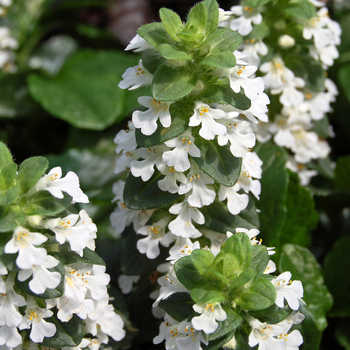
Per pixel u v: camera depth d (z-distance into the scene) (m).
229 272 0.30
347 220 0.41
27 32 0.56
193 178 0.32
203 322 0.29
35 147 0.51
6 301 0.30
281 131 0.39
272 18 0.37
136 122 0.31
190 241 0.33
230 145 0.32
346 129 0.46
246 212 0.34
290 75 0.38
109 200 0.41
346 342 0.37
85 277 0.32
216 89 0.32
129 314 0.37
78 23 0.58
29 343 0.32
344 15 0.50
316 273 0.37
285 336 0.31
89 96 0.47
